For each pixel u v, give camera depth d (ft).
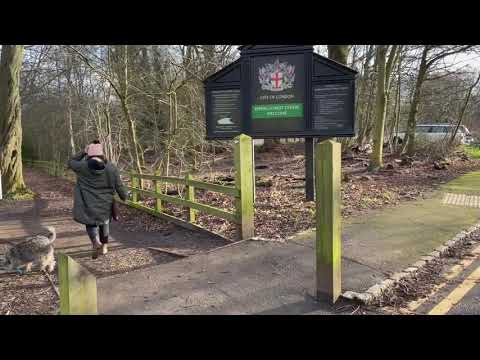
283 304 13.82
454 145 70.13
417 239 20.77
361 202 30.42
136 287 15.64
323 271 13.88
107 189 21.33
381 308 13.46
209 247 22.24
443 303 13.71
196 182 25.82
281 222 25.14
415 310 13.26
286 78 29.58
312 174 30.73
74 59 50.14
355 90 28.50
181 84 40.14
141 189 35.22
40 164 93.30
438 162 57.31
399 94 72.49
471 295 14.30
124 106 40.29
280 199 32.30
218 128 31.19
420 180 42.32
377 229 22.80
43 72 75.25
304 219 25.35
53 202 45.73
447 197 32.81
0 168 49.29
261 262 17.99
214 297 14.51
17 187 50.06
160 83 43.75
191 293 14.92
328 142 13.47
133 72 43.75
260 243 20.85
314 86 29.17
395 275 15.88
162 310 13.56
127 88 40.96
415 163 56.24
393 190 35.99
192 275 16.79
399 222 24.35
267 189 38.22
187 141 44.29
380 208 28.66
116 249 23.54
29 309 14.26
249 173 22.02
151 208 32.91
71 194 52.60
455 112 79.00
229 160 67.72
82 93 63.05
